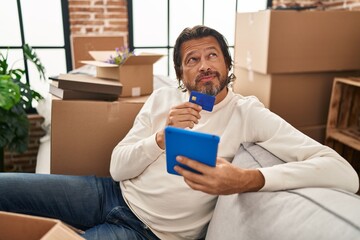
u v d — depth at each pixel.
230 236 0.80
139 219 1.06
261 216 0.73
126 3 2.51
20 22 2.38
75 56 2.42
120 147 1.14
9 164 2.55
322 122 2.22
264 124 0.98
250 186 0.76
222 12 2.75
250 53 2.09
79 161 1.46
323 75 2.11
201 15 2.71
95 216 1.15
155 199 1.03
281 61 1.94
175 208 1.00
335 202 0.66
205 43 1.04
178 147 0.68
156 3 2.58
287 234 0.64
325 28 1.96
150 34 2.65
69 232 0.76
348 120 2.21
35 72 2.54
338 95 2.11
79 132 1.43
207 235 0.95
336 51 2.03
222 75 1.05
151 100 1.24
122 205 1.13
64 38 2.48
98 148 1.46
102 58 1.76
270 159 0.91
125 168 1.08
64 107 1.40
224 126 1.08
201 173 0.70
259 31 1.96
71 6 2.41
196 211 1.00
